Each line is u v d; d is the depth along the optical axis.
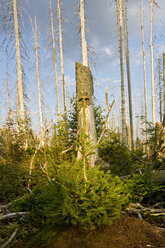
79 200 2.10
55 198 2.01
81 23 9.34
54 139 5.10
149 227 2.13
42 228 2.15
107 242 1.84
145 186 3.02
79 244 1.81
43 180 3.85
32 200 2.62
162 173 3.35
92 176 2.33
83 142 2.11
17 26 11.00
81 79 4.75
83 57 9.30
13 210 2.74
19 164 4.97
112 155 5.58
